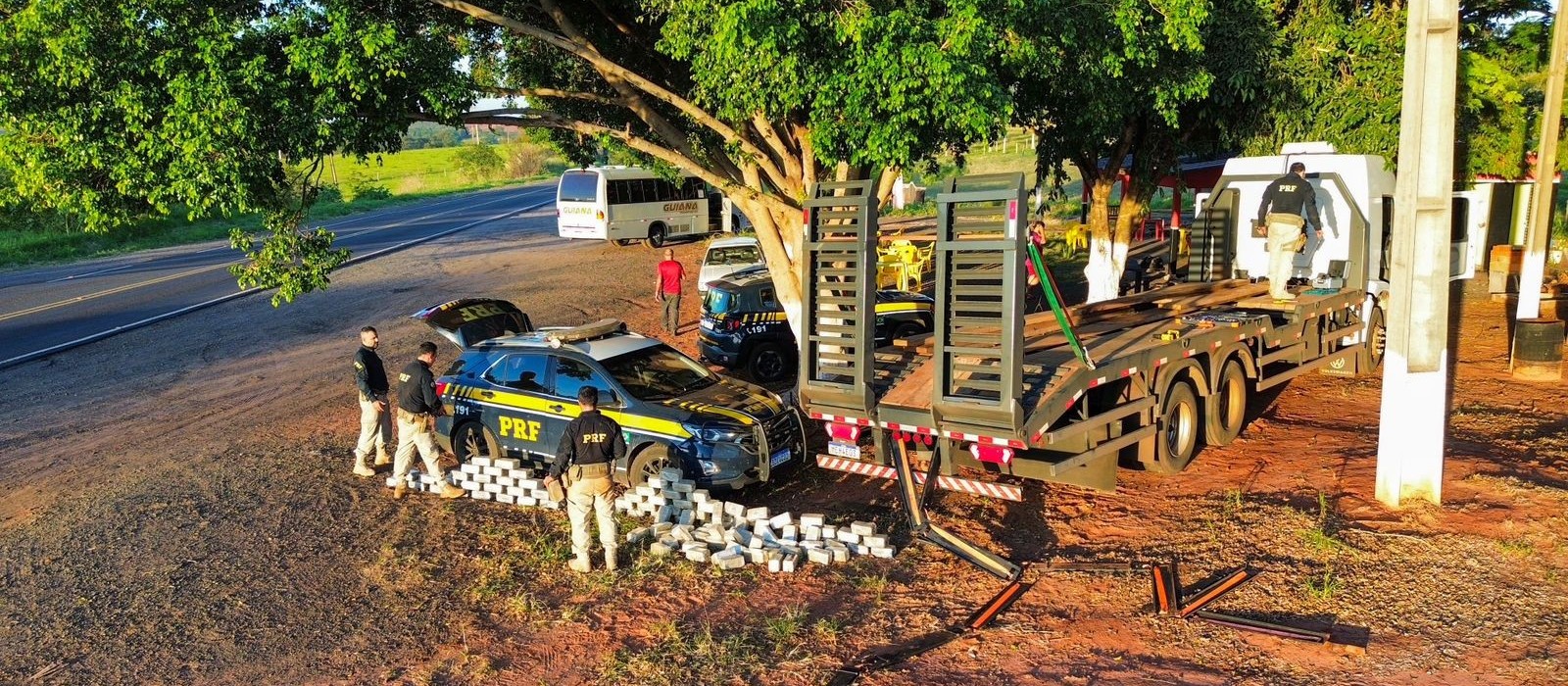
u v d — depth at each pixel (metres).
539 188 82.94
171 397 16.23
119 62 9.28
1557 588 6.65
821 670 6.42
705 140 14.66
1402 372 8.12
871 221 7.88
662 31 9.89
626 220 35.72
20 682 7.00
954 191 7.25
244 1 9.98
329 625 7.69
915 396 8.12
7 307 26.38
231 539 9.70
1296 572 7.25
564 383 10.85
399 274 30.36
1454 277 18.41
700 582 8.04
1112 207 28.44
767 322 15.85
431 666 6.93
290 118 9.48
